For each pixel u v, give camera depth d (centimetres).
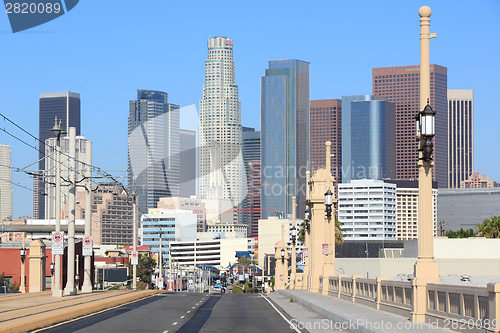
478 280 5900
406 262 8888
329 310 2897
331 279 4453
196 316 3034
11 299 4231
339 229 9612
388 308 2744
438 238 9112
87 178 5756
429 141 2230
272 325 2577
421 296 2264
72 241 5034
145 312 3266
